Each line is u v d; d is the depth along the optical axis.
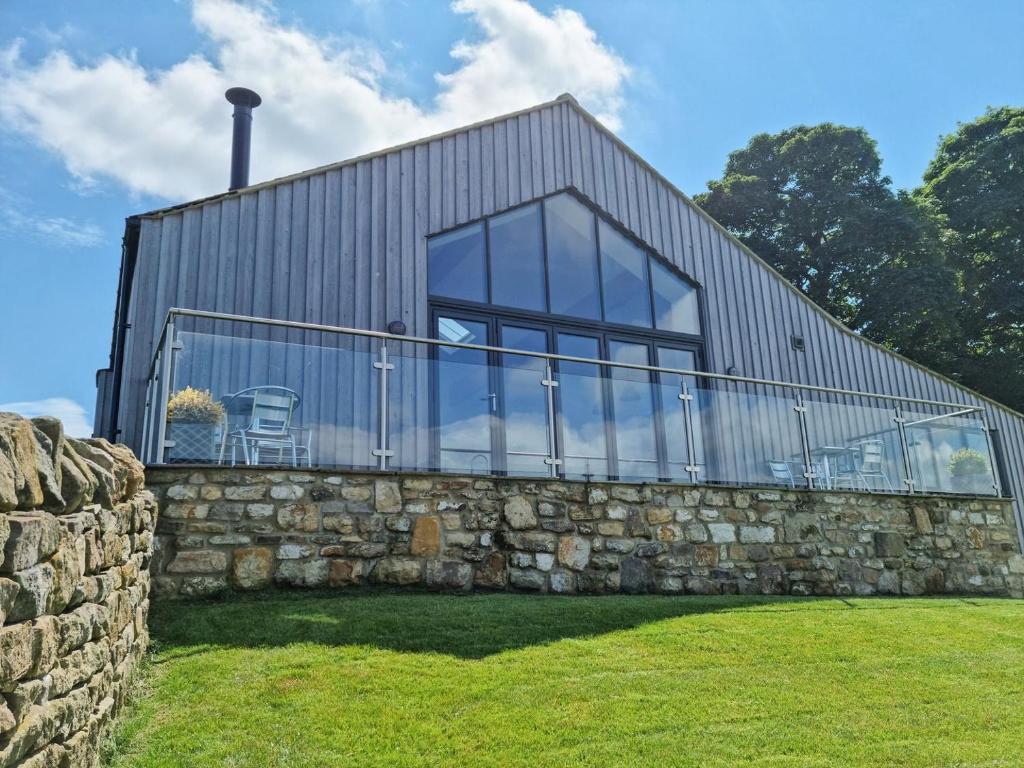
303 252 9.27
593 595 7.08
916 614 6.76
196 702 3.79
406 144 10.26
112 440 10.12
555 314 10.89
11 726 2.08
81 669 2.79
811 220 26.62
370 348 7.01
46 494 2.51
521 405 7.48
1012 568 9.60
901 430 9.60
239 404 6.23
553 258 11.14
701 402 8.44
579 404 7.77
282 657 4.42
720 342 12.21
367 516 6.37
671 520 7.69
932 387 13.95
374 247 9.72
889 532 8.87
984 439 10.21
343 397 6.68
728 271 12.67
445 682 4.22
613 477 7.73
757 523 8.13
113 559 3.45
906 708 4.39
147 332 8.25
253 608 5.39
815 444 8.96
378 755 3.40
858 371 13.36
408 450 6.85
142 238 8.52
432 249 10.25
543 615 5.62
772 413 8.82
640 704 4.14
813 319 13.23
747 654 5.13
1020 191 27.22
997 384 25.38
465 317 10.23
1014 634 6.22
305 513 6.15
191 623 4.98
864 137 27.41
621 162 12.21
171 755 3.26
